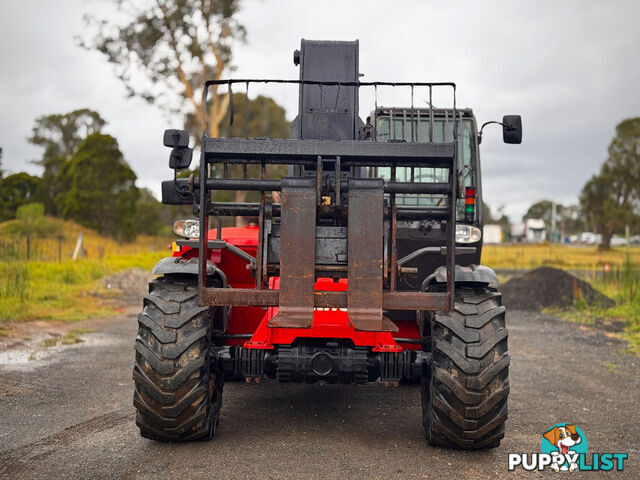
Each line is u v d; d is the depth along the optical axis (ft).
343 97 17.80
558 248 236.22
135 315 41.19
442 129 21.70
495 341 12.84
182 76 125.59
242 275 16.62
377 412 17.52
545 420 17.37
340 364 13.67
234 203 12.92
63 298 45.01
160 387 12.93
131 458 13.25
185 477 12.21
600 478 12.91
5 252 72.18
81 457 13.30
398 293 12.15
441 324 12.93
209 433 14.28
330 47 17.94
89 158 165.89
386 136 21.81
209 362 13.65
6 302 39.04
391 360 14.39
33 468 12.62
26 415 16.66
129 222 167.12
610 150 199.82
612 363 26.86
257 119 165.58
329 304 12.09
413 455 13.78
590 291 50.78
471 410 12.79
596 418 17.65
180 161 13.56
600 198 199.93
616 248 222.89
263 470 12.65
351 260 11.95
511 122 16.11
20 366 23.26
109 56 121.70
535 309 49.44
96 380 21.24
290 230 12.05
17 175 186.19
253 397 19.16
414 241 18.47
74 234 144.15
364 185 12.22
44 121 257.14
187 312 13.19
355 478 12.32
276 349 14.26
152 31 121.60
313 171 15.43
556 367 25.82
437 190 12.53
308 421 16.49
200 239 12.21
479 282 13.82
